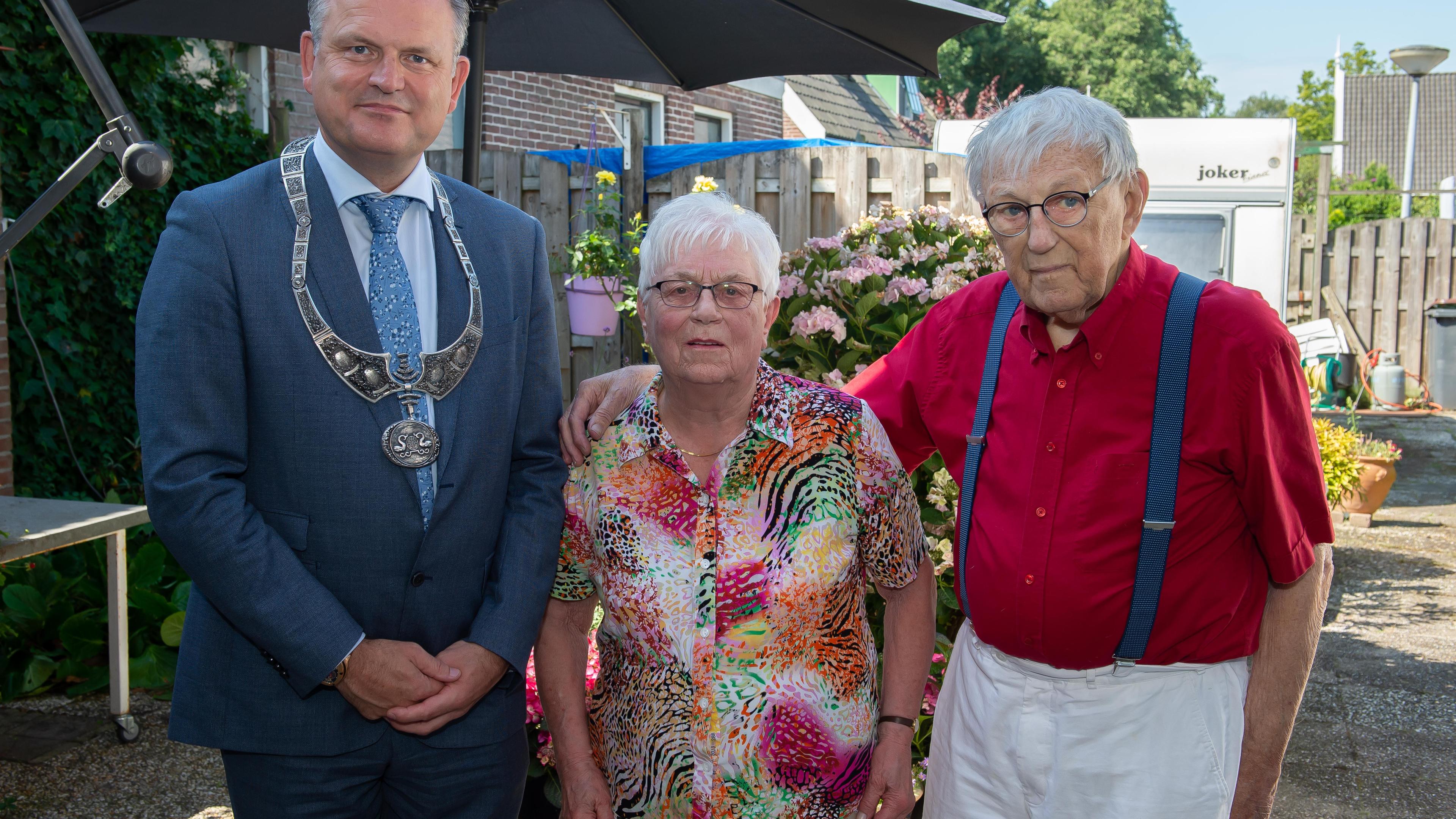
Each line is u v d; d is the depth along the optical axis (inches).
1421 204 861.2
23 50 193.8
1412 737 149.2
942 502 106.6
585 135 368.5
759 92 488.7
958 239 128.6
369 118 59.7
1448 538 263.9
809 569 61.9
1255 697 64.7
